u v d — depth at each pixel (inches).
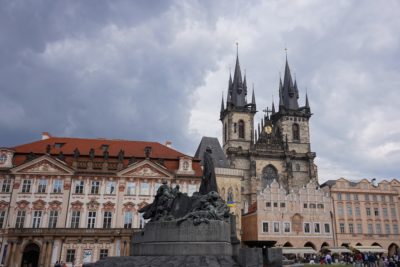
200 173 2797.7
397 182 3747.5
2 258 2335.1
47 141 2893.7
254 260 765.9
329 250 2999.5
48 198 2519.7
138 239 979.3
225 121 5093.5
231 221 958.4
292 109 5123.0
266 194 3356.3
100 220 2529.5
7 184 2534.5
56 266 1926.7
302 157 4763.8
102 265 870.4
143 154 2856.8
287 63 5428.2
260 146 4731.8
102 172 2615.7
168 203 1036.5
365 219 3523.6
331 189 3540.8
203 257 810.2
